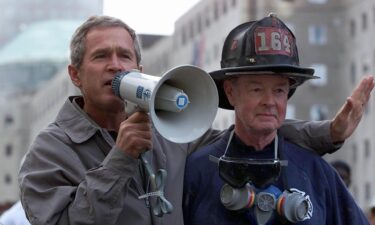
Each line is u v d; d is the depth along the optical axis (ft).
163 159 12.86
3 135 290.76
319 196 12.82
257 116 12.26
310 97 119.65
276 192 12.35
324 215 12.78
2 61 309.42
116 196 11.43
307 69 12.24
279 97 12.31
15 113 289.94
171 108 11.09
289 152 12.90
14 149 288.51
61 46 312.91
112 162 11.39
